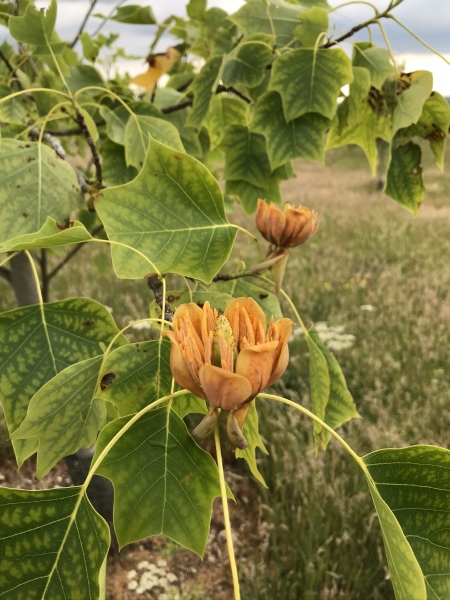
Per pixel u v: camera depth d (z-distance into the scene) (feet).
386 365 4.77
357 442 3.56
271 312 1.50
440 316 5.53
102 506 2.94
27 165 1.15
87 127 1.40
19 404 0.96
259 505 3.64
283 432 3.76
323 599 2.69
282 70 1.40
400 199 1.63
